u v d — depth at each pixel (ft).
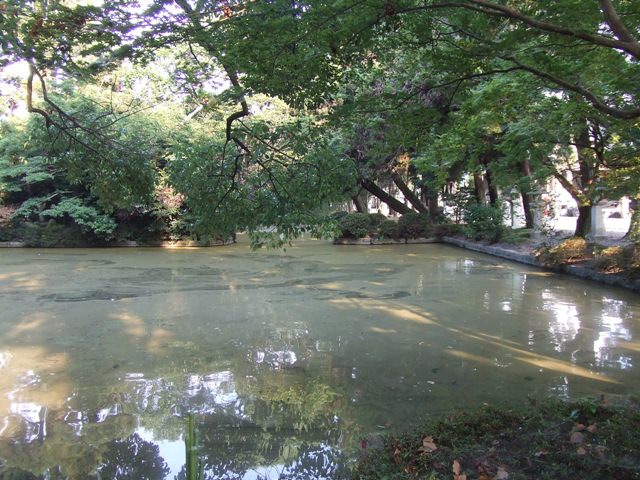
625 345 20.12
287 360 19.02
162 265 45.65
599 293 30.83
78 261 48.65
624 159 29.19
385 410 14.26
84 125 19.56
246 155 15.71
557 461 9.47
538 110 27.25
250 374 17.58
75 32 12.75
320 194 15.56
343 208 87.30
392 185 88.53
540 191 45.73
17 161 61.11
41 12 13.01
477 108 17.94
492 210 56.44
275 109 40.32
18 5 13.32
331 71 12.69
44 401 15.35
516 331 22.47
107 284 35.68
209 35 12.00
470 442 10.50
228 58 11.85
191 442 8.72
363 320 24.95
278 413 14.29
